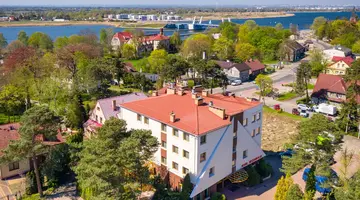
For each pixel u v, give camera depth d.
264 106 103.88
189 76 140.12
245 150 58.50
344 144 74.50
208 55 177.75
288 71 159.12
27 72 95.62
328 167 49.38
